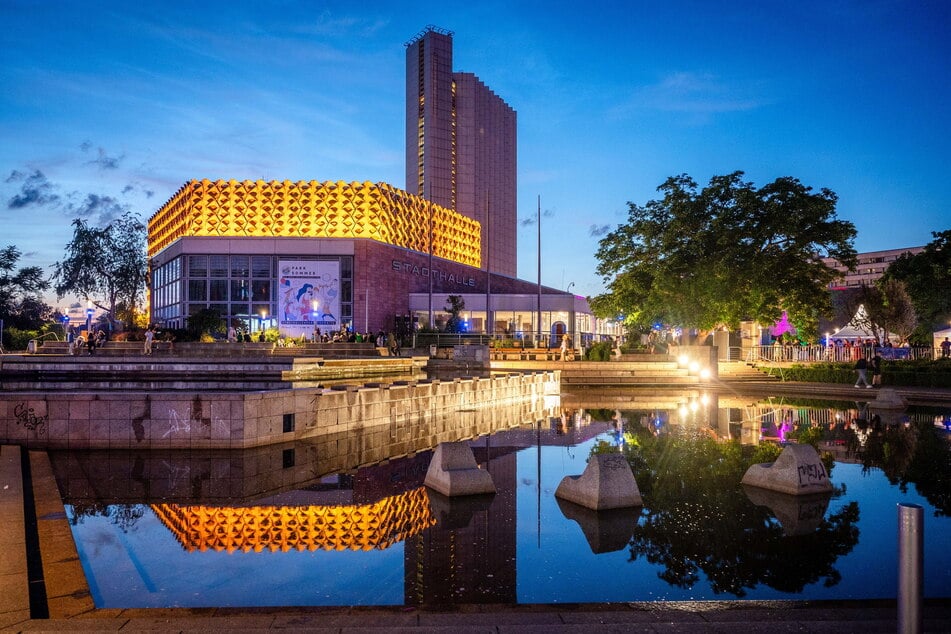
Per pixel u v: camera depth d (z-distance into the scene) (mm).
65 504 8844
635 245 37875
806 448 9539
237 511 8484
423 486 10078
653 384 34656
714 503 8828
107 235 68750
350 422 16531
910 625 2746
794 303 35344
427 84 150250
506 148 179125
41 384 24984
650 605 5160
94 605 5176
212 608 5094
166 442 13391
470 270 80875
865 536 7242
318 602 5293
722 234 34156
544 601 5336
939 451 13133
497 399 23953
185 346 41031
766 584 5770
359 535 7359
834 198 34375
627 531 7480
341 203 70812
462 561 6410
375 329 65062
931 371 29344
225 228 69562
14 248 64125
